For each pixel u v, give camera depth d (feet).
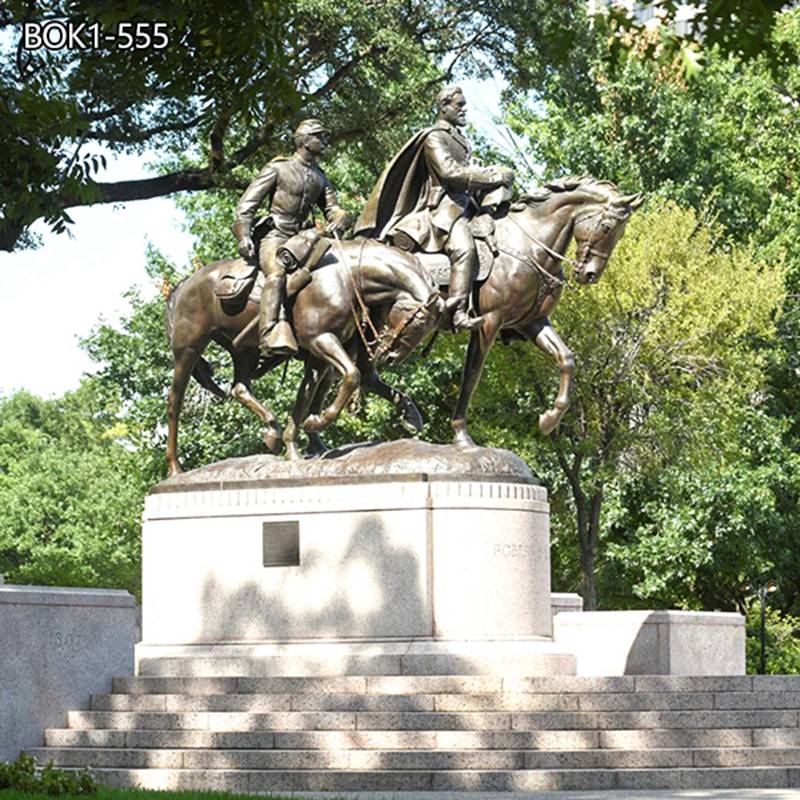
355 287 63.62
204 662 61.52
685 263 116.67
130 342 132.16
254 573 62.90
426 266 64.34
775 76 28.63
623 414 117.80
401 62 97.96
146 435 131.44
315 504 62.28
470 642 60.29
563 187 64.85
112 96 75.25
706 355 115.85
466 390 64.85
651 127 136.36
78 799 41.55
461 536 61.00
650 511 128.36
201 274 66.85
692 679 56.08
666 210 118.32
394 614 60.85
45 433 287.07
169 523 64.64
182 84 47.24
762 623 114.21
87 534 205.26
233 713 54.13
